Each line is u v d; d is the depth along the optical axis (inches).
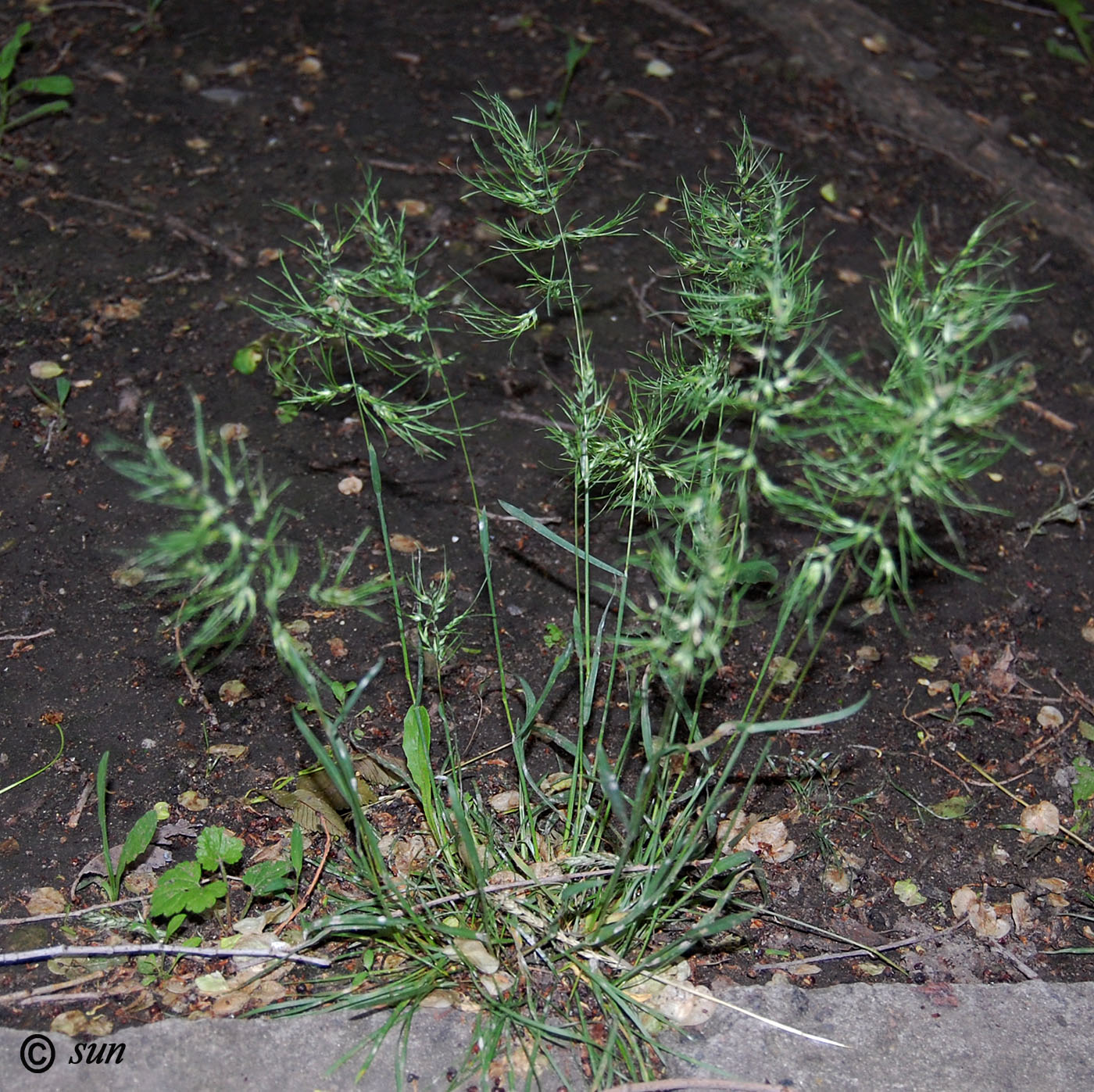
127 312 29.3
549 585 25.1
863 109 38.8
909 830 22.0
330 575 24.7
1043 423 30.0
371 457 18.3
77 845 20.4
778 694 23.7
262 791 21.3
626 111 36.9
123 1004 18.4
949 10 44.9
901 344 15.3
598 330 30.2
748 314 17.4
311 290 30.2
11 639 23.2
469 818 20.4
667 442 25.8
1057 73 42.5
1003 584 26.3
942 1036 18.9
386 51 38.1
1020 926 20.8
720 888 20.3
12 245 30.5
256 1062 17.7
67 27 37.2
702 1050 18.3
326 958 18.8
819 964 19.9
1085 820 22.3
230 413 27.5
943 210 35.5
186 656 23.1
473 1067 17.8
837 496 15.8
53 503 25.5
